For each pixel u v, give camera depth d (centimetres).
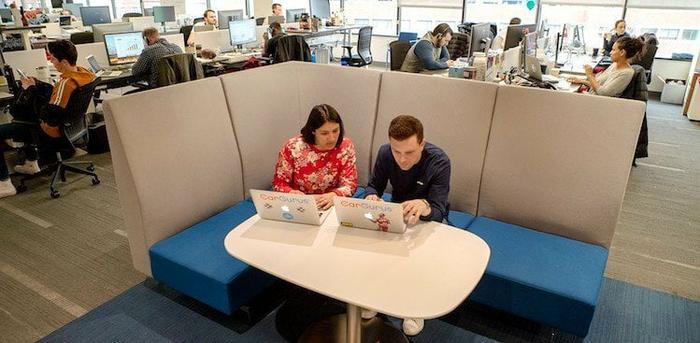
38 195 370
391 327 224
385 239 174
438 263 159
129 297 249
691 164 438
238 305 214
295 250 167
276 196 180
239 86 284
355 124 308
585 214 238
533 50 443
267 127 306
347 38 846
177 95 247
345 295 143
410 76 284
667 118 586
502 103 254
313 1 837
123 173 230
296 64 327
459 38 589
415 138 181
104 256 286
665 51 685
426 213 187
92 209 347
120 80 500
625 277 265
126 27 624
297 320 234
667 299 246
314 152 227
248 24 668
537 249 228
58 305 242
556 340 218
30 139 380
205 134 262
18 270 271
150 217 234
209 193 268
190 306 243
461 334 222
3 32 458
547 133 242
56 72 479
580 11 662
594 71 456
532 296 201
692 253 290
